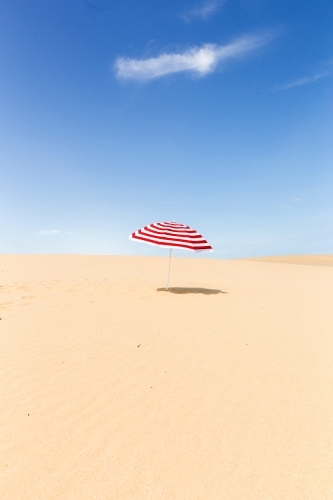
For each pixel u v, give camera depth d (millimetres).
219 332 5195
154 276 13195
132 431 2549
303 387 3346
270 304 7566
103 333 4961
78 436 2479
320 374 3672
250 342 4734
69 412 2799
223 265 19328
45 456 2252
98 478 2064
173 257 22734
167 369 3717
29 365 3736
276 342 4770
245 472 2139
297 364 3953
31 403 2934
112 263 17766
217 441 2445
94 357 4016
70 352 4160
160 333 5051
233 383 3402
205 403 2984
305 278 14406
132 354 4145
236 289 9992
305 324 5816
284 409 2908
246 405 2965
